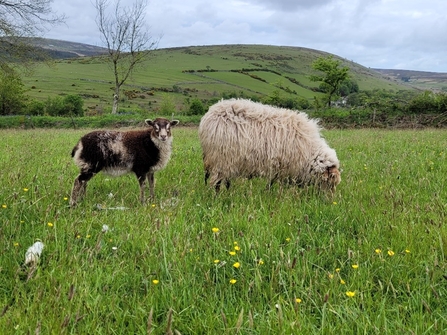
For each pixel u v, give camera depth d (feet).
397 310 9.27
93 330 8.63
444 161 28.73
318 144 21.58
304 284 10.94
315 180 21.12
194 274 11.19
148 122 21.26
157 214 16.05
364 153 35.27
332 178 20.57
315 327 8.87
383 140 46.03
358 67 620.90
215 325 9.02
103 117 100.32
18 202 16.37
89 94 252.83
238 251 12.73
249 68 428.56
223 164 21.33
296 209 16.83
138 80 321.52
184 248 12.25
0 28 87.56
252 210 16.60
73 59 464.24
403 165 27.07
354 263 12.05
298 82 386.93
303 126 21.66
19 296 10.21
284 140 20.99
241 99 22.75
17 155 32.58
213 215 16.30
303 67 511.40
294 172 21.54
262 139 21.01
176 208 17.06
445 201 18.20
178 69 398.42
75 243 13.33
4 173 22.26
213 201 18.95
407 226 14.40
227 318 9.27
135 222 15.30
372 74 600.39
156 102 246.47
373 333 8.70
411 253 12.44
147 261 11.92
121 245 13.41
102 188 22.74
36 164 27.86
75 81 300.20
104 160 20.26
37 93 241.14
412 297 9.84
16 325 8.54
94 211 16.70
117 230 14.75
